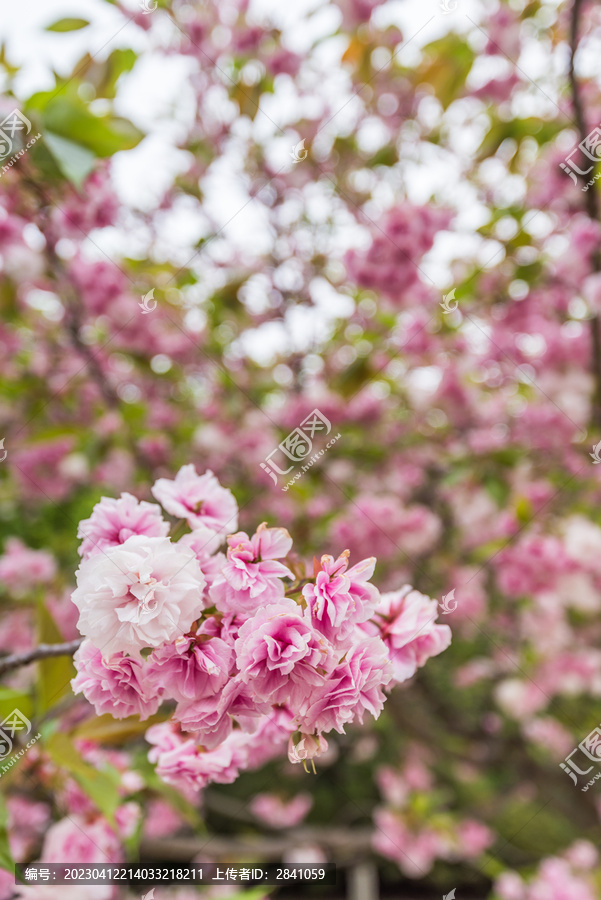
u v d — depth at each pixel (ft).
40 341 3.85
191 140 3.99
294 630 1.39
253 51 3.71
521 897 4.27
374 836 5.33
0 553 4.53
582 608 3.98
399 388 4.45
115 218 2.81
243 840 4.71
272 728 1.61
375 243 3.27
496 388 4.44
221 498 1.57
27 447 4.02
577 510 4.09
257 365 4.54
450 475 4.28
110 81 2.56
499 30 3.41
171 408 4.41
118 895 2.32
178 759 1.59
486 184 3.81
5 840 1.77
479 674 5.28
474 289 3.85
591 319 3.47
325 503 4.00
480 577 4.32
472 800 7.03
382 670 1.44
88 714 2.00
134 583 1.39
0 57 2.49
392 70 3.76
